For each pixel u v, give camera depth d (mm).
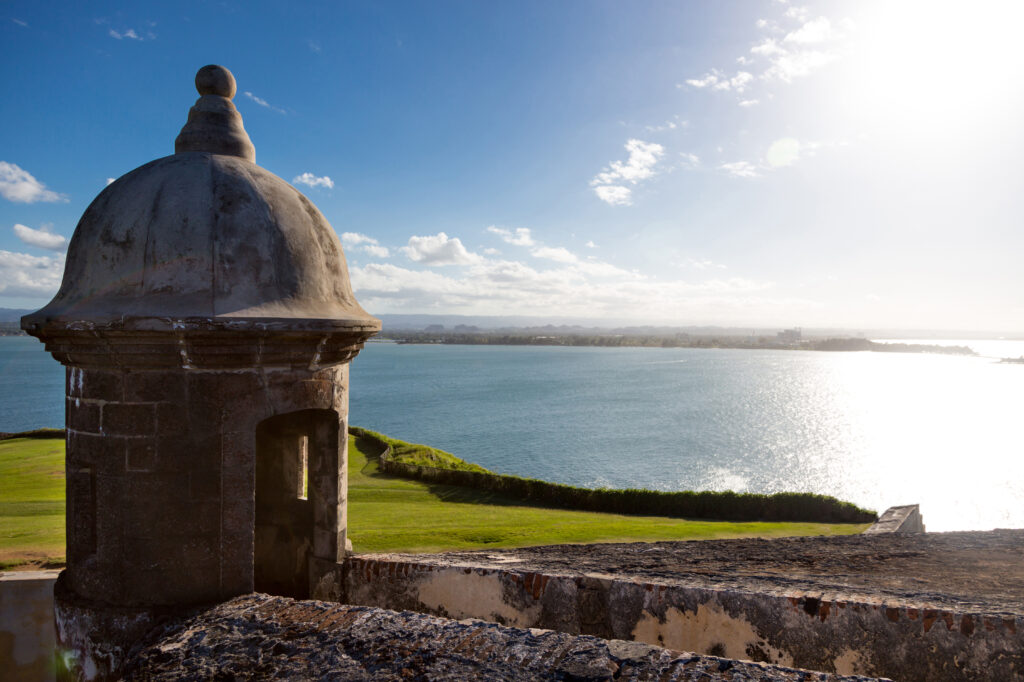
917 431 84000
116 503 4426
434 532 20125
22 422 79438
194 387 4379
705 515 27562
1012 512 43625
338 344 4879
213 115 5164
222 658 3504
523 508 29250
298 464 6520
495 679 3045
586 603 5113
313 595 5926
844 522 25500
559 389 138500
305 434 6441
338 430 5520
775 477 56594
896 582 4965
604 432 81188
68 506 4750
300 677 3248
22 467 30344
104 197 4738
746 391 137500
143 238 4383
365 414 97438
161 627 4270
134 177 4703
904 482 53812
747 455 66875
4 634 9477
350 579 5859
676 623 4816
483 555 6598
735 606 4633
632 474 58125
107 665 4398
